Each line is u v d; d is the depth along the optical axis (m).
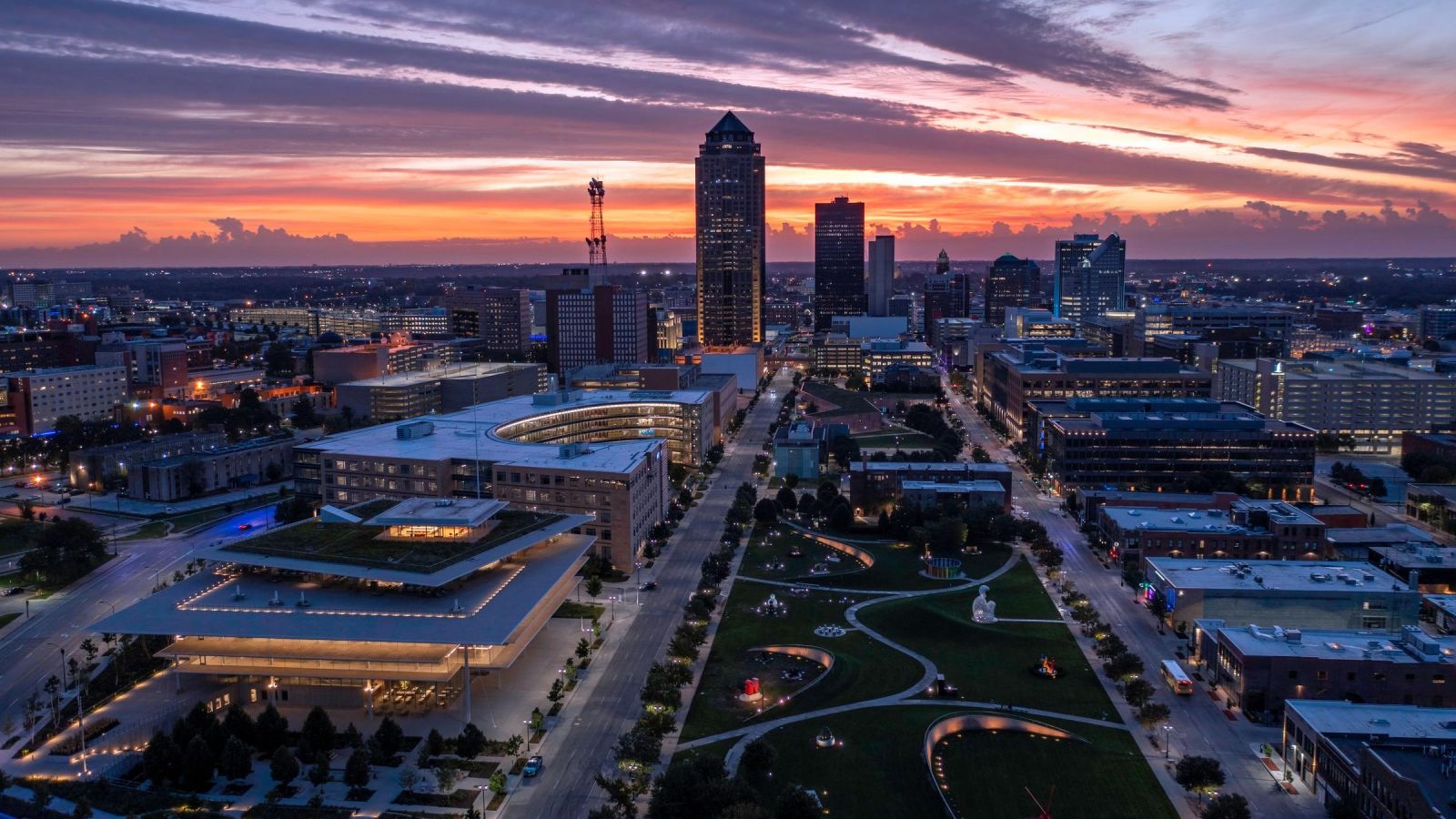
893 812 160.38
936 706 197.25
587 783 170.25
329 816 159.12
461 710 196.75
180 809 160.75
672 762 175.50
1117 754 180.38
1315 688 194.38
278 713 183.00
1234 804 150.75
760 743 171.62
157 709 196.12
